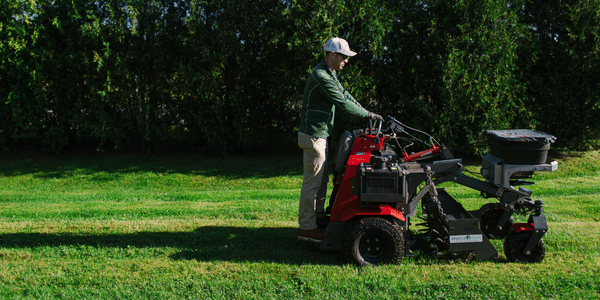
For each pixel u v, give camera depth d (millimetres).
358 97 9211
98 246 4492
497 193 4191
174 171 9578
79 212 6125
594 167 9250
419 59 9359
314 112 4051
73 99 10227
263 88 9922
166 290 3477
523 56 9531
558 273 3691
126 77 9680
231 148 10570
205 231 5051
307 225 4316
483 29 8703
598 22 9242
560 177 8758
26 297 3357
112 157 10523
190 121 10172
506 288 3430
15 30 9422
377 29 8633
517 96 9523
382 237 3918
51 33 9945
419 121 9391
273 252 4316
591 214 5723
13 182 9078
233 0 9320
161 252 4348
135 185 8875
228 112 10125
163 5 9742
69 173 9523
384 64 9516
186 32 9656
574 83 9656
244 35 9734
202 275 3740
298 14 8836
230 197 7289
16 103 10117
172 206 6496
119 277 3711
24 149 11141
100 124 10023
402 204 4098
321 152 4133
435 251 4203
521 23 9484
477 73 8930
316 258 4180
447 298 3295
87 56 9609
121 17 9477
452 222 3969
